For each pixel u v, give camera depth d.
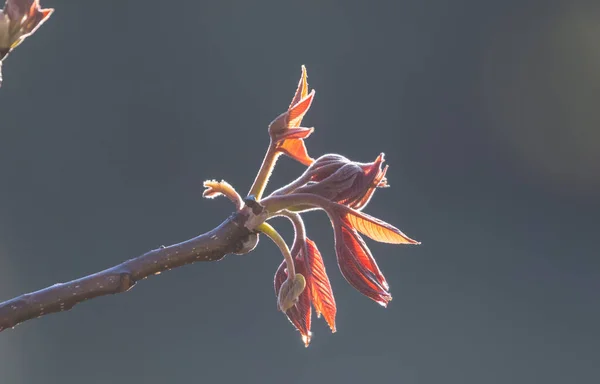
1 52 1.06
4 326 1.08
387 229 1.12
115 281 1.10
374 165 1.13
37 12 1.07
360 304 8.09
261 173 1.13
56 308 1.09
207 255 1.11
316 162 1.13
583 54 14.41
